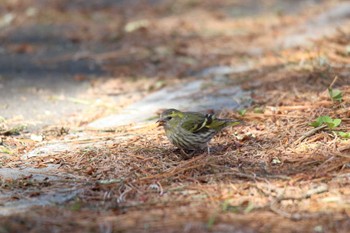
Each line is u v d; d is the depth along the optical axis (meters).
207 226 8.16
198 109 13.54
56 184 9.89
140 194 9.38
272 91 14.12
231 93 14.51
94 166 10.57
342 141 10.85
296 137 11.23
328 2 24.88
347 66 15.28
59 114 13.84
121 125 12.84
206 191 9.34
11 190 9.69
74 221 8.46
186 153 10.96
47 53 18.94
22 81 16.27
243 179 9.71
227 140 11.45
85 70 17.38
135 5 25.02
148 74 16.94
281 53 17.53
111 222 8.38
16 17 22.70
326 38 18.28
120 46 19.66
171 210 8.74
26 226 8.33
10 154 11.29
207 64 17.56
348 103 12.53
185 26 22.00
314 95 13.45
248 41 19.83
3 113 13.78
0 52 19.03
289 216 8.41
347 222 8.21
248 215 8.50
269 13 23.58
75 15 23.28
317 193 9.06
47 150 11.45
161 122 10.90
